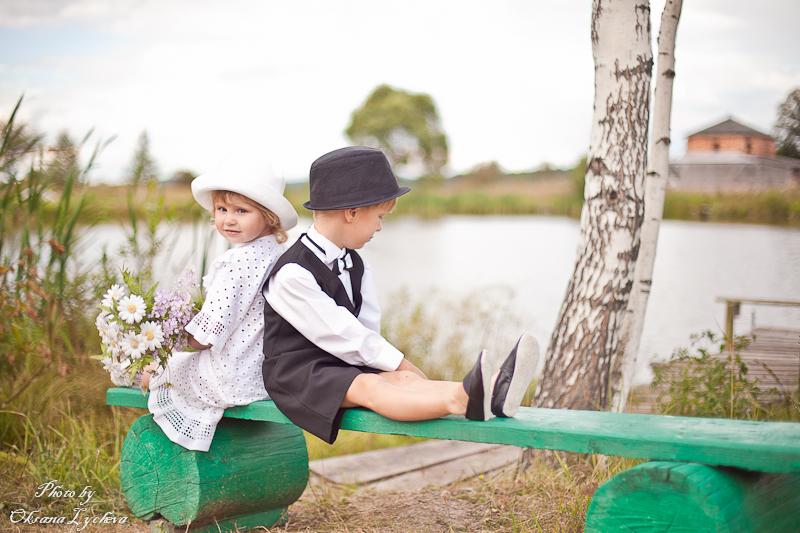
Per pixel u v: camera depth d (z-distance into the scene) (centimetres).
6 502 251
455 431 159
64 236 376
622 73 296
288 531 235
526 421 155
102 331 203
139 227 410
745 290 884
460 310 666
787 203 2306
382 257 1631
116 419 324
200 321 199
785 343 488
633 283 324
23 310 330
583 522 216
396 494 284
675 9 317
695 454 130
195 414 211
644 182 302
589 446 141
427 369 556
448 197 4859
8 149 353
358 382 176
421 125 7288
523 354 158
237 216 211
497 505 250
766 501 137
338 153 198
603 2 295
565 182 4781
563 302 313
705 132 2962
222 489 212
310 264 194
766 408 318
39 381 338
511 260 1570
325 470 342
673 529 126
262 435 228
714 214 2484
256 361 210
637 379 452
